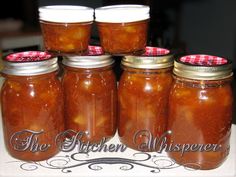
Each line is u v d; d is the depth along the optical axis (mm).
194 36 589
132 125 421
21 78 379
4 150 425
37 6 575
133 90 411
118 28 383
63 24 382
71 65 411
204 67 357
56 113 405
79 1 524
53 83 399
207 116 369
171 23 579
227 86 375
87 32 398
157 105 411
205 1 574
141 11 387
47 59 386
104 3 518
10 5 604
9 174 384
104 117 432
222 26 580
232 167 394
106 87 426
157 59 399
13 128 396
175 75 377
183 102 374
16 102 386
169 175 383
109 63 418
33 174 384
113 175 383
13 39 585
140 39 396
